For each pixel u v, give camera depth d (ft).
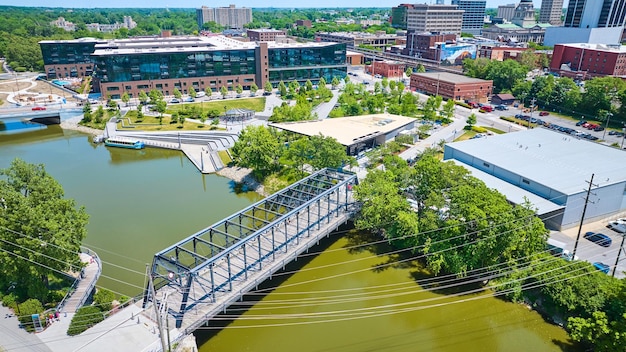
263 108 614.75
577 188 274.36
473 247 219.82
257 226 291.79
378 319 210.18
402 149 426.10
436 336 199.31
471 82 627.05
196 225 297.53
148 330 176.76
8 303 194.39
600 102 533.14
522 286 216.13
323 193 255.50
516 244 220.02
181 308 181.06
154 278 204.54
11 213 192.85
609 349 170.40
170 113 577.02
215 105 626.23
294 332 202.18
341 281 238.89
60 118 575.38
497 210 217.97
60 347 169.07
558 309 203.31
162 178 390.01
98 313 187.32
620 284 180.55
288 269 249.96
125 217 309.63
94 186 371.15
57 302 201.36
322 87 645.92
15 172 208.64
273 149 364.17
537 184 286.46
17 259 189.37
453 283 234.17
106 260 251.39
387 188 258.16
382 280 238.89
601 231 271.69
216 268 219.20
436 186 250.98
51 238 193.26
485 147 353.72
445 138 458.50
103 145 492.13
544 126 500.74
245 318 209.67
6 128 562.25
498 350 190.08
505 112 575.79
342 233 286.46
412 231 242.78
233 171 395.55
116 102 623.77
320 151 329.93
